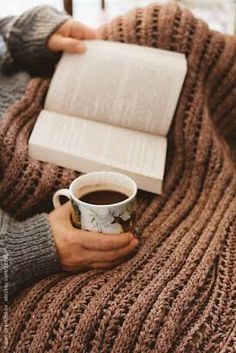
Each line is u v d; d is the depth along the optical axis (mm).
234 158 981
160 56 903
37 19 980
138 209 852
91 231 719
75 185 725
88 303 688
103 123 888
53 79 903
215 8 2568
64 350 668
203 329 669
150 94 876
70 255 730
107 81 886
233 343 653
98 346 667
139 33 946
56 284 731
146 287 700
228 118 989
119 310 673
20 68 1016
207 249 747
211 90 954
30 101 903
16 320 697
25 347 682
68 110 893
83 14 2432
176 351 656
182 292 688
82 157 833
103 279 720
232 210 819
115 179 739
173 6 958
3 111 894
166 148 883
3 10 2354
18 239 739
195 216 830
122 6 2547
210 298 697
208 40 935
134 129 888
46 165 842
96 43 933
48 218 759
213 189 868
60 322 677
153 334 661
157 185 836
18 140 851
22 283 738
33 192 830
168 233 797
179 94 885
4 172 837
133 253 766
